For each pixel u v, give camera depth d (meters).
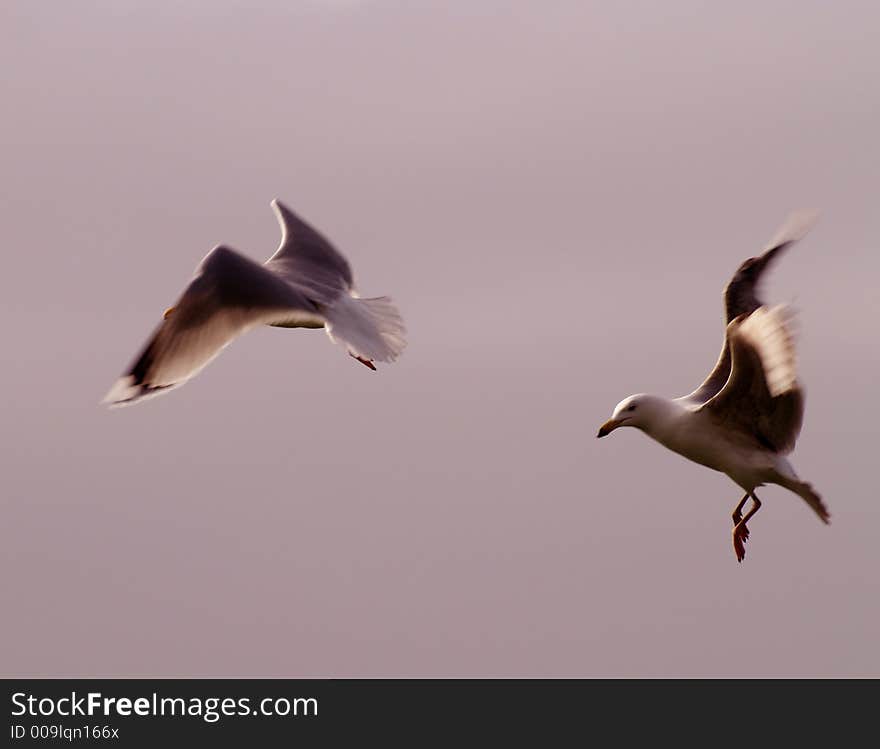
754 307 16.67
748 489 16.00
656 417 16.12
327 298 14.36
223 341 11.88
